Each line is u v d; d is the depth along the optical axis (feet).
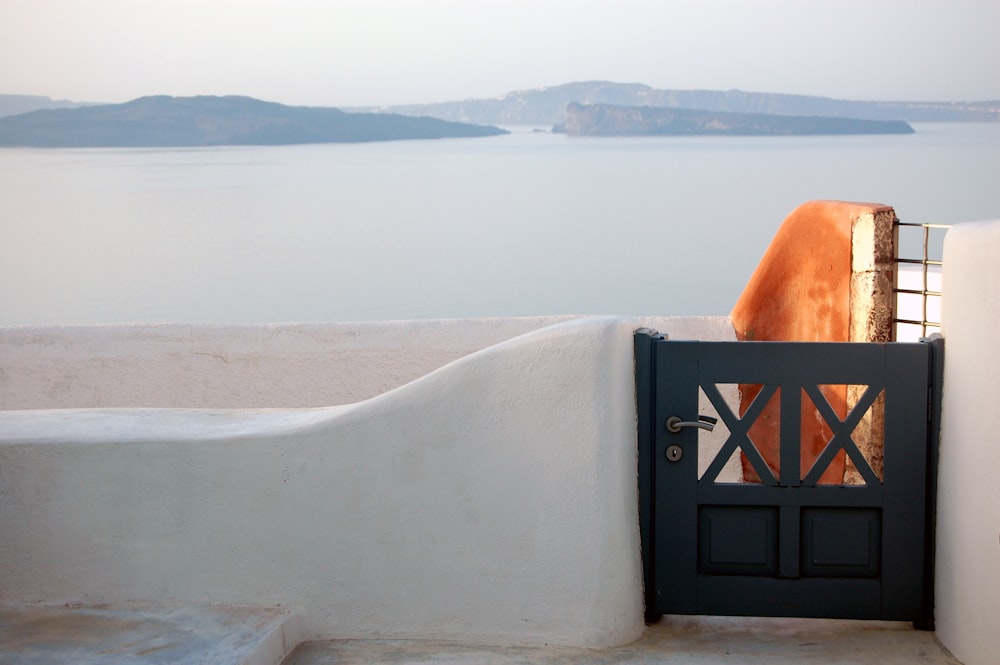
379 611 11.35
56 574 11.50
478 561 11.16
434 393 11.10
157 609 11.28
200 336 20.10
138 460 11.38
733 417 11.46
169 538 11.44
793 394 11.33
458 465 11.11
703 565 11.64
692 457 11.50
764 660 10.65
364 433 11.21
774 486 11.44
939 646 11.02
